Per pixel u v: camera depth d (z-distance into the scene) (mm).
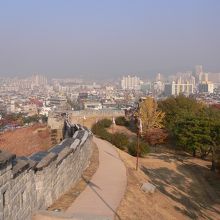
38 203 14461
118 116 74625
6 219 11141
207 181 39000
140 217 17453
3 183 10875
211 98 190625
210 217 26328
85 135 26422
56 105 186625
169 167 40062
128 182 22844
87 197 18094
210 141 47531
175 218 20938
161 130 55062
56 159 16609
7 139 50156
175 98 66312
